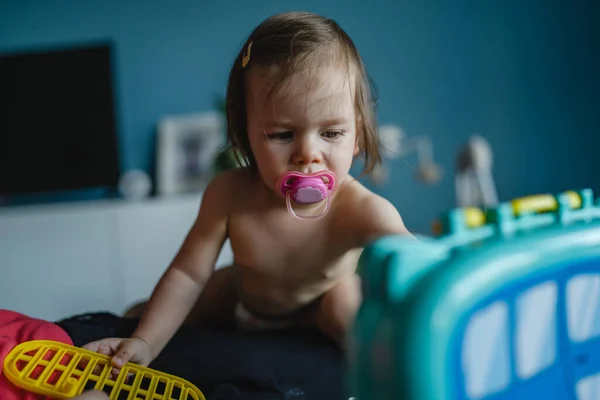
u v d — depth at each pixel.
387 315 0.32
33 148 2.12
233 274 0.83
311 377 0.62
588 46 2.25
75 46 2.09
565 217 0.41
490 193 2.19
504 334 0.33
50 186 2.13
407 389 0.30
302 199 0.62
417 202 2.33
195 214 2.01
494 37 2.30
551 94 2.29
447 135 2.33
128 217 1.96
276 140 0.62
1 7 2.23
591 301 0.37
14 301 1.90
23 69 2.09
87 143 2.12
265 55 0.62
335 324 0.70
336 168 0.62
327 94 0.60
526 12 2.28
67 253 1.93
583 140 2.29
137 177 2.19
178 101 2.30
